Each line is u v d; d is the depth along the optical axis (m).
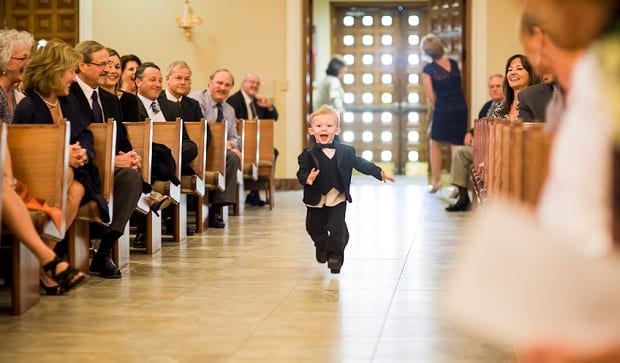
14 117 5.34
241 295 5.12
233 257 6.63
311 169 5.71
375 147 17.84
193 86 13.19
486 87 12.95
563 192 1.59
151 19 13.14
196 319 4.46
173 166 6.97
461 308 1.53
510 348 3.82
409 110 17.75
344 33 17.73
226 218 9.09
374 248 7.06
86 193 5.31
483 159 6.64
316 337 4.06
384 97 17.80
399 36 17.67
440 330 4.19
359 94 17.81
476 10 12.92
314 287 5.37
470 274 1.53
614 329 1.48
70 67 5.39
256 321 4.41
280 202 11.47
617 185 1.54
